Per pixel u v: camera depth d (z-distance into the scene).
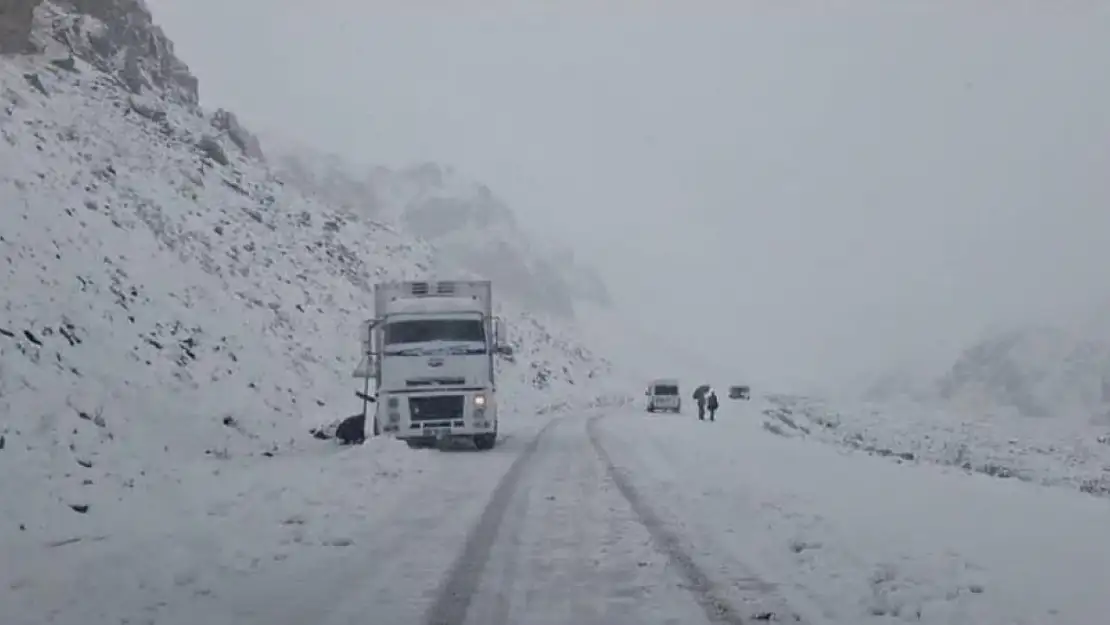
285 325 37.47
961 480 19.53
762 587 9.55
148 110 50.34
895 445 33.53
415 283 26.56
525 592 9.34
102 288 25.61
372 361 26.33
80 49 50.84
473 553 11.22
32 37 47.56
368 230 65.25
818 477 18.94
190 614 8.47
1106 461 30.00
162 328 26.55
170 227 37.09
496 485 17.55
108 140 41.38
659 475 19.12
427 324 25.41
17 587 9.25
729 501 15.38
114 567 10.12
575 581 9.80
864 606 8.79
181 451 19.83
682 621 8.34
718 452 24.52
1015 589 9.41
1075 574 10.10
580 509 14.60
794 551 11.34
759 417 49.88
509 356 27.73
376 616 8.45
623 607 8.79
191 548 11.23
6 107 36.03
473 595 9.22
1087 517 14.10
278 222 50.66
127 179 38.59
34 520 12.35
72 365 20.55
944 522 13.51
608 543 11.83
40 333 20.70
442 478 18.66
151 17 60.84
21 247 24.05
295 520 13.36
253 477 17.34
